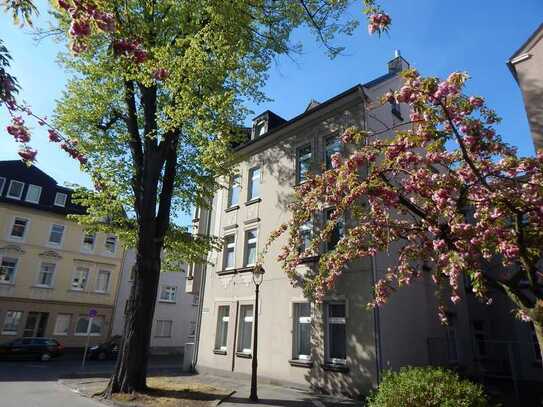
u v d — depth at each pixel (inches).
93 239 1403.8
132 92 514.0
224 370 673.6
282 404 429.1
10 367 832.9
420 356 511.8
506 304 618.2
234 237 756.6
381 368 458.9
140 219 496.1
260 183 725.9
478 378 552.7
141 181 512.4
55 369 826.2
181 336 1471.5
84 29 131.0
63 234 1346.0
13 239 1257.4
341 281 525.0
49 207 1330.0
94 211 583.2
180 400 422.0
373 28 200.2
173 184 575.8
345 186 254.5
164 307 1443.2
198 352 753.0
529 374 565.9
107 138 549.3
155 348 1384.1
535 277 218.7
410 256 297.3
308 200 282.5
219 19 387.9
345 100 595.8
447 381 235.3
